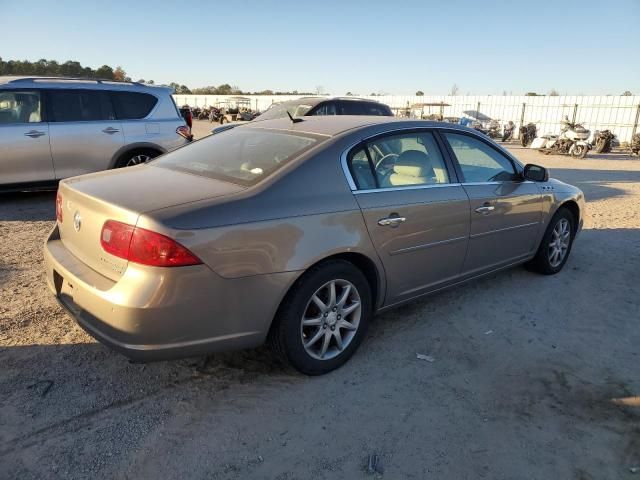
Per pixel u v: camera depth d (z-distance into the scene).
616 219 8.05
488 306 4.40
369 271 3.40
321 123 3.73
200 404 2.90
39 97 7.35
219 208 2.69
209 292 2.63
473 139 4.28
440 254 3.81
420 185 3.69
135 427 2.68
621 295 4.76
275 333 3.01
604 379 3.32
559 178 13.36
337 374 3.27
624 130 30.48
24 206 7.57
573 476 2.47
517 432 2.77
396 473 2.44
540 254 5.05
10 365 3.17
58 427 2.65
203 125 39.59
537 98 33.94
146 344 2.58
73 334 3.59
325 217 3.03
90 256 2.86
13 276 4.59
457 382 3.23
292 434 2.68
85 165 7.69
